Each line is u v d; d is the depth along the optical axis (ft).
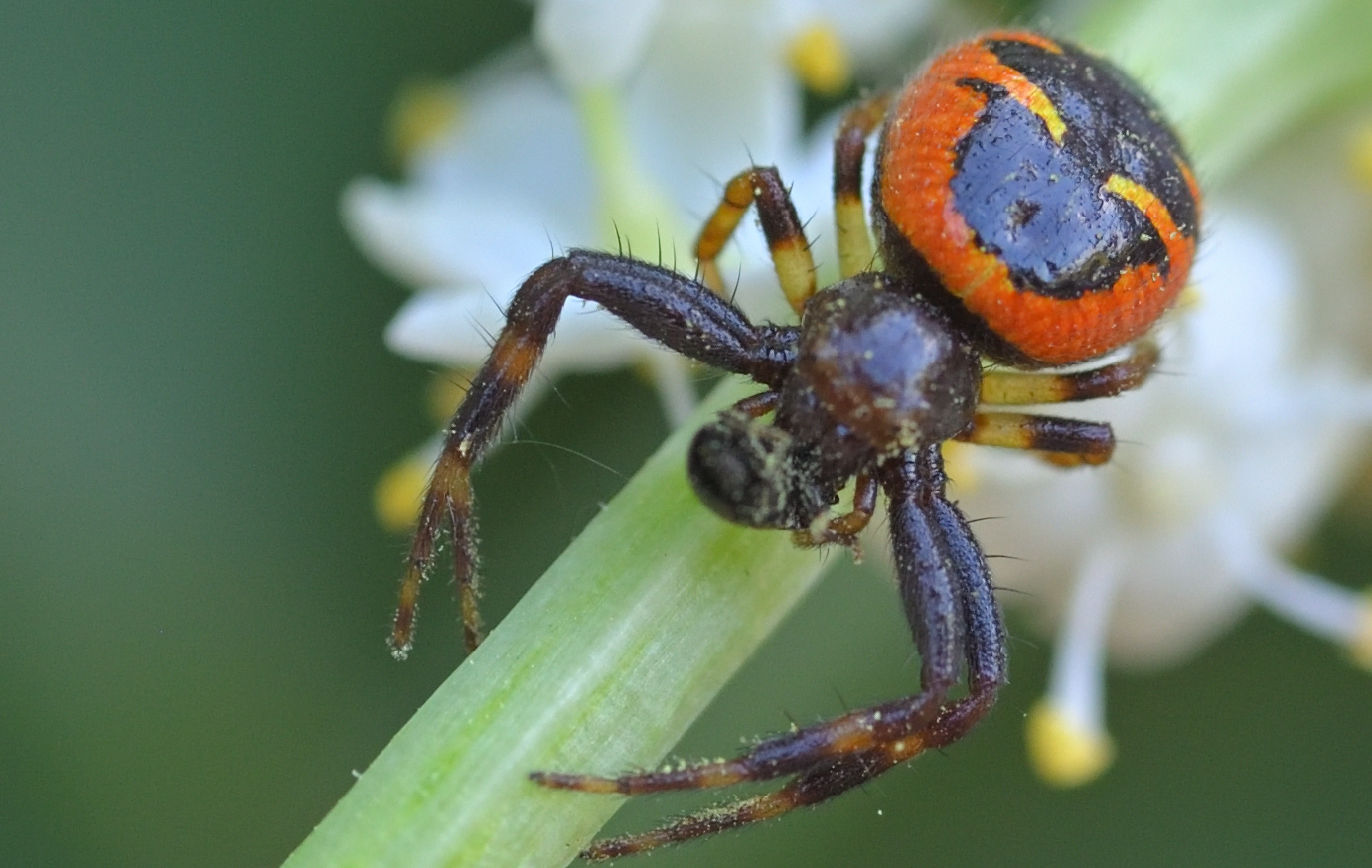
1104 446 0.24
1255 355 0.25
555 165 0.25
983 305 0.23
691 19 0.25
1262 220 0.25
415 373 0.26
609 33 0.24
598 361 0.24
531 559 0.25
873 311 0.23
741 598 0.22
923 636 0.23
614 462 0.25
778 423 0.23
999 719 0.26
